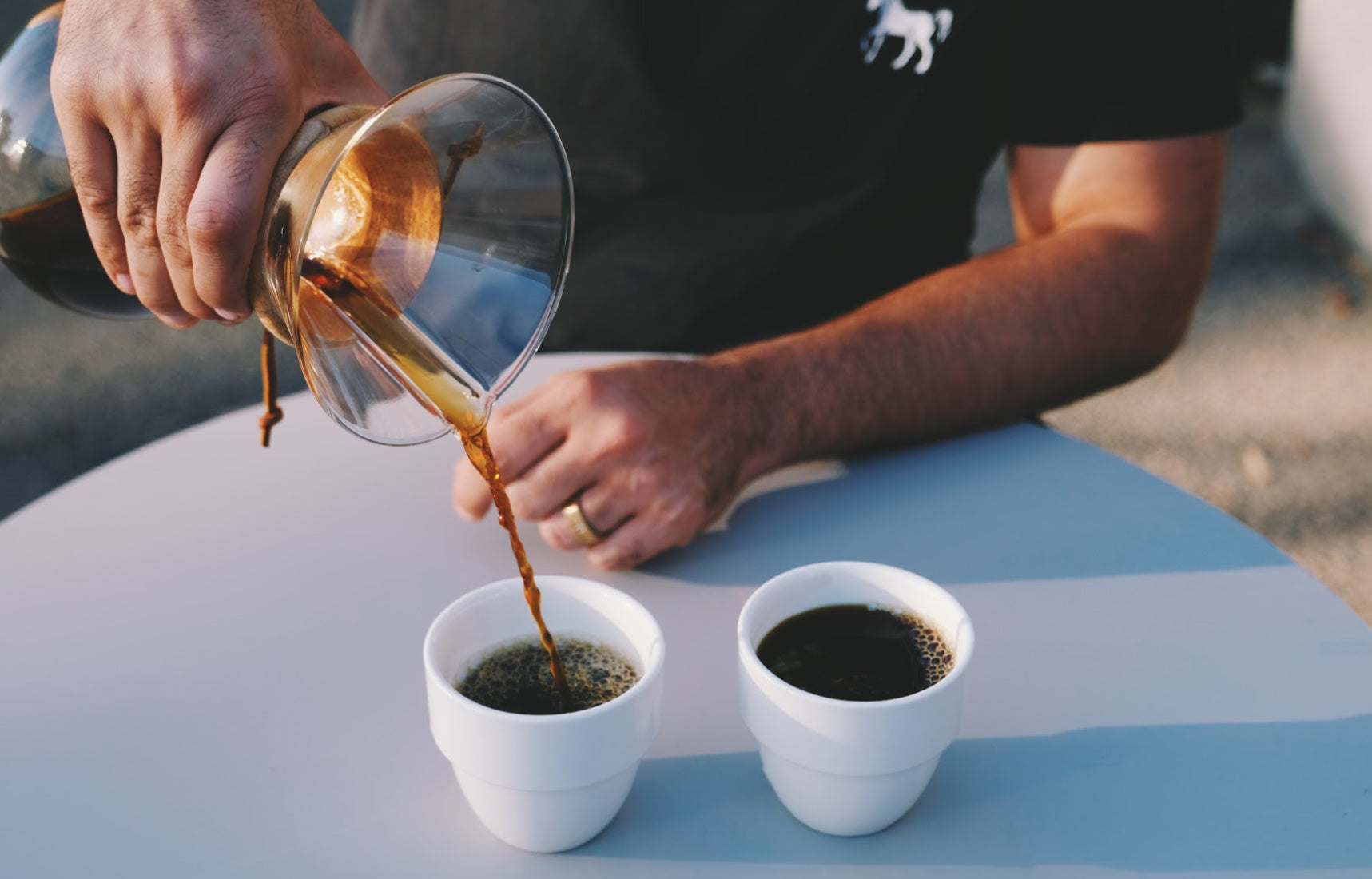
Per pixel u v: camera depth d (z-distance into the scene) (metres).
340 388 0.66
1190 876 0.63
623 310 1.11
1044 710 0.70
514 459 0.81
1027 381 0.93
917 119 1.05
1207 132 1.04
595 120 1.08
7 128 0.70
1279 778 0.67
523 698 0.65
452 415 0.69
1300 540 1.73
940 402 0.90
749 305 1.10
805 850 0.64
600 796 0.63
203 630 0.76
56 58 0.69
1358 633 0.74
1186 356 2.21
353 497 0.86
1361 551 1.70
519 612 0.68
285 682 0.73
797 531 0.83
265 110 0.66
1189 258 1.03
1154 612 0.76
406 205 0.71
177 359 2.30
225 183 0.65
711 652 0.74
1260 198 2.76
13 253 0.75
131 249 0.70
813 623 0.67
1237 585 0.77
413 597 0.78
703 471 0.81
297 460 0.90
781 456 0.86
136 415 2.12
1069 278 0.97
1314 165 2.44
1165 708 0.70
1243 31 3.35
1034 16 1.04
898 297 0.96
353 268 0.71
